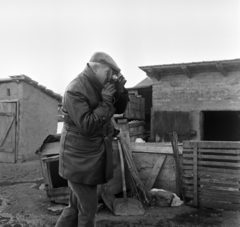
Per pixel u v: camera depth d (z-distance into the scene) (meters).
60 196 4.12
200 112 8.92
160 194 4.25
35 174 6.82
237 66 8.20
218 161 4.13
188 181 4.25
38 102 9.59
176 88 9.28
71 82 1.99
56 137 4.34
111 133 2.17
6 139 8.96
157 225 3.43
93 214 2.09
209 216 3.73
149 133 10.10
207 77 8.84
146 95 11.20
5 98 9.17
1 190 5.18
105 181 2.04
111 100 1.95
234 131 12.41
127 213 3.79
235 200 3.90
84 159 1.95
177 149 4.37
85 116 1.83
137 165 4.89
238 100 8.43
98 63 2.00
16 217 3.74
